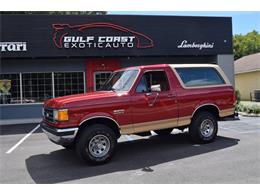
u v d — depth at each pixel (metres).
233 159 7.30
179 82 8.52
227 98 9.21
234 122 13.30
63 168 7.14
